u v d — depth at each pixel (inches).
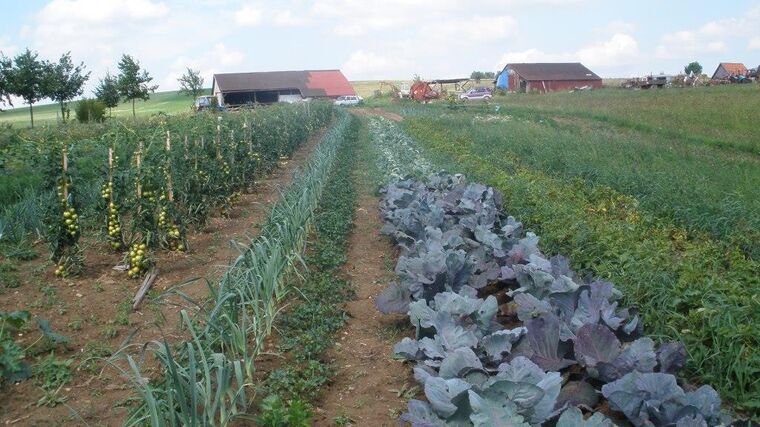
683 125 1156.5
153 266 350.9
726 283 283.1
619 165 687.7
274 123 855.1
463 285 293.7
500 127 1203.9
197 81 2301.9
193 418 161.8
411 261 291.4
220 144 541.3
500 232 394.6
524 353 222.1
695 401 177.8
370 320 303.6
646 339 209.3
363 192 637.3
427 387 185.2
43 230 390.3
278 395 213.9
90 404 213.8
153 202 373.7
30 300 300.7
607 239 356.5
